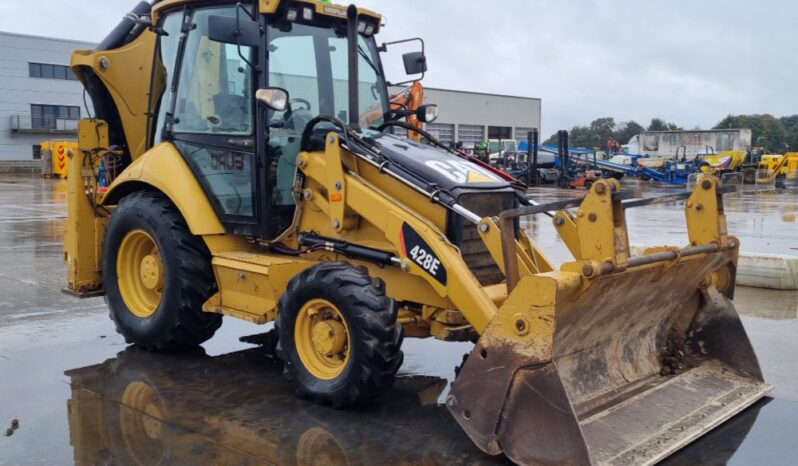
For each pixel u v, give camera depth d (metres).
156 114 6.07
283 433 4.07
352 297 4.16
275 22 5.10
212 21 4.56
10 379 4.98
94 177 6.14
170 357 5.54
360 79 5.69
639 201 4.07
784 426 4.21
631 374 4.51
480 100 49.22
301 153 4.95
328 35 5.43
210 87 5.32
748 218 16.50
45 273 8.72
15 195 21.52
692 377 4.62
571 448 3.40
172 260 5.28
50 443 3.91
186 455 3.78
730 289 4.82
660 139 39.97
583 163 31.69
